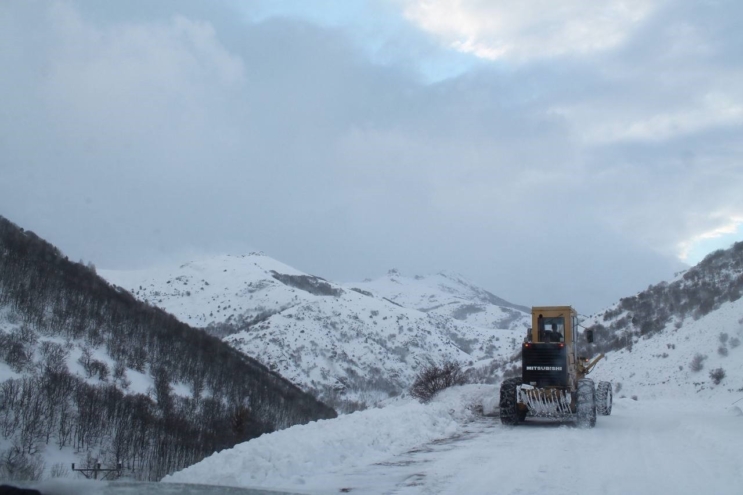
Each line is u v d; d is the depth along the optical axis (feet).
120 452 102.68
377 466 34.22
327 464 34.32
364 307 451.94
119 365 152.05
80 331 157.89
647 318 184.14
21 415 100.63
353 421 46.80
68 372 126.82
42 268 180.14
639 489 28.07
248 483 29.01
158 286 541.34
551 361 57.82
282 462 32.07
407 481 29.68
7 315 143.23
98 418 110.93
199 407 150.82
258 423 152.25
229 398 169.37
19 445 93.40
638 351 160.25
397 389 316.81
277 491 19.67
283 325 378.12
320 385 302.25
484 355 427.74
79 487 17.95
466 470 32.86
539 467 33.86
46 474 87.56
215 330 409.08
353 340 374.63
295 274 648.79
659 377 137.39
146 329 188.96
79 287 186.39
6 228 192.54
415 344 389.80
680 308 176.86
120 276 572.51
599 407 70.08
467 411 66.13
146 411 125.39
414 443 43.93
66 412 108.17
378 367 340.18
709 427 53.78
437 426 51.72
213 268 594.65
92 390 121.90
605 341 186.19
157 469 99.66
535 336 63.26
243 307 458.09
